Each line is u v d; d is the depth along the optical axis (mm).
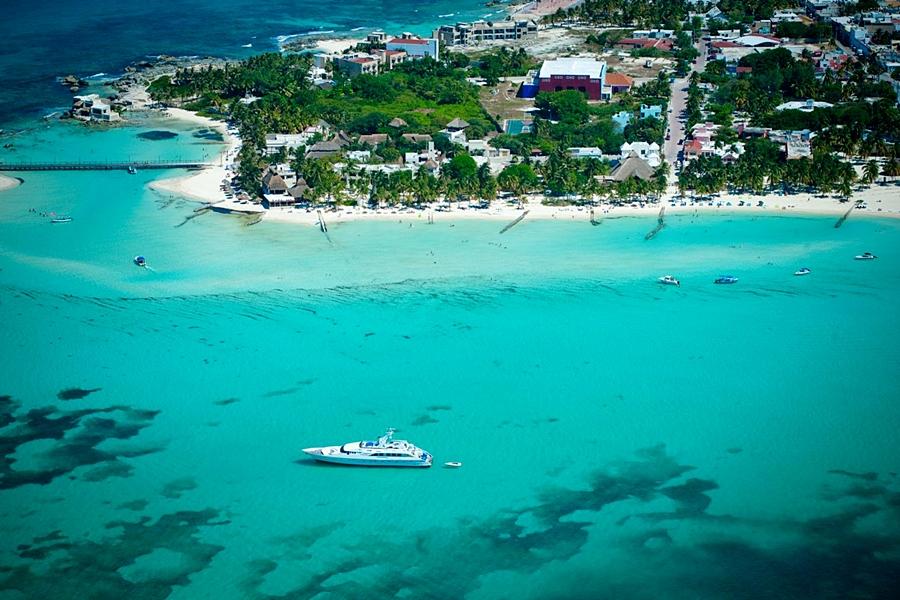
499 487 170500
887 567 150750
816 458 176625
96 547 157250
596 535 158625
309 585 149250
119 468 177000
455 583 149250
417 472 175000
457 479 173000
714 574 150125
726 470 173750
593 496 167750
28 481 173250
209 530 161000
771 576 149500
